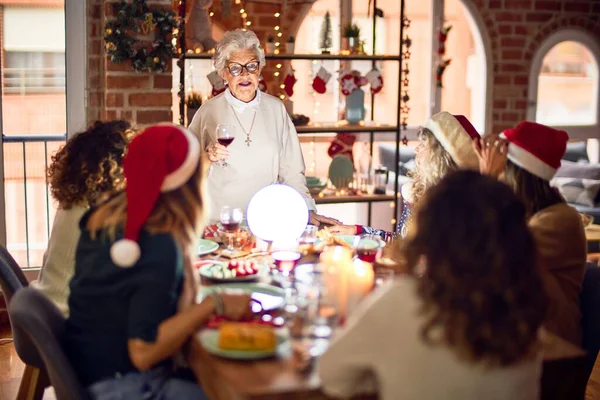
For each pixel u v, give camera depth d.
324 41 4.89
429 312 1.54
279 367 1.82
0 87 4.38
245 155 3.54
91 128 2.49
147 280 1.97
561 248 2.33
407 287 1.60
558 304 2.29
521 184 2.42
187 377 2.36
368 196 4.88
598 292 2.36
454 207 1.55
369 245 2.63
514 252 1.53
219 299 2.06
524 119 6.47
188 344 2.11
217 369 1.81
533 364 1.61
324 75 4.95
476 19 6.30
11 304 2.16
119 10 4.02
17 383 3.59
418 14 6.32
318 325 2.05
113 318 2.08
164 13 4.09
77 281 2.14
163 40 4.12
